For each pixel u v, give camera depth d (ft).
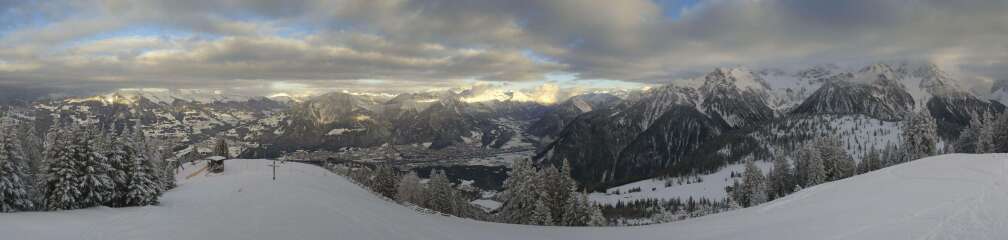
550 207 272.51
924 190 125.59
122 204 163.02
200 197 189.16
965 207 102.27
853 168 379.96
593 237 155.43
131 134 170.71
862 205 126.82
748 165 388.16
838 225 111.45
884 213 111.04
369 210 158.92
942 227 91.97
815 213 133.69
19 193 139.64
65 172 149.69
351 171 437.17
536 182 272.92
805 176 388.16
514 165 292.20
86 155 155.22
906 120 374.63
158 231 107.76
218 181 262.67
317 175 312.09
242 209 137.80
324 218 127.95
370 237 115.14
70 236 103.35
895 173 161.79
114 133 166.09
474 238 137.59
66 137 153.28
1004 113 354.74
